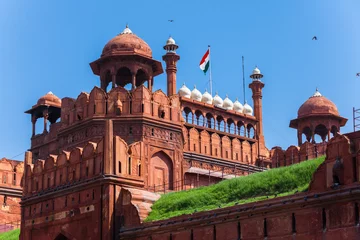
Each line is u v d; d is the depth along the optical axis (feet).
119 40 108.99
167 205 81.56
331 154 62.18
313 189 62.95
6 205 130.11
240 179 78.64
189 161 115.03
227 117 126.93
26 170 99.40
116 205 84.28
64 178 91.91
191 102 121.60
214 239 70.44
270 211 65.26
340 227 59.41
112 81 107.96
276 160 127.03
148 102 101.71
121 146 86.79
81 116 103.35
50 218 92.32
